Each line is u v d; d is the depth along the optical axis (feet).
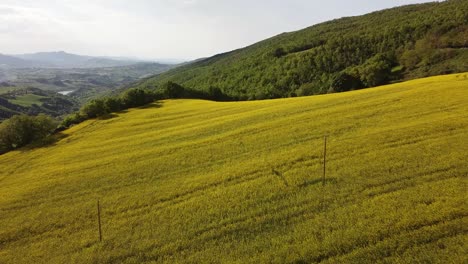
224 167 93.15
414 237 48.32
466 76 159.74
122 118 217.77
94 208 80.07
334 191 66.44
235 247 54.13
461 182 61.21
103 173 106.32
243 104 214.90
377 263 44.68
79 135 183.42
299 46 537.65
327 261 46.78
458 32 350.64
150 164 108.06
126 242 61.93
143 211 74.23
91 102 245.86
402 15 580.30
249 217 62.75
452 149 75.77
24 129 187.52
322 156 86.02
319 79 395.96
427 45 342.23
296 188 71.10
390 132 93.76
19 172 128.06
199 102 261.85
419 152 77.10
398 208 56.24
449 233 47.96
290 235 54.44
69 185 99.76
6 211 86.58
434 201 56.65
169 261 53.72
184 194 79.56
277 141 107.24
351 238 50.72
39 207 86.33
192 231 61.52
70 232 70.08
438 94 128.16
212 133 136.98
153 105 265.54
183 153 114.42
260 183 77.00
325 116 125.70
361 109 125.90
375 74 291.17
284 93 396.16
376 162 75.72
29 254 63.67
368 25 574.56
